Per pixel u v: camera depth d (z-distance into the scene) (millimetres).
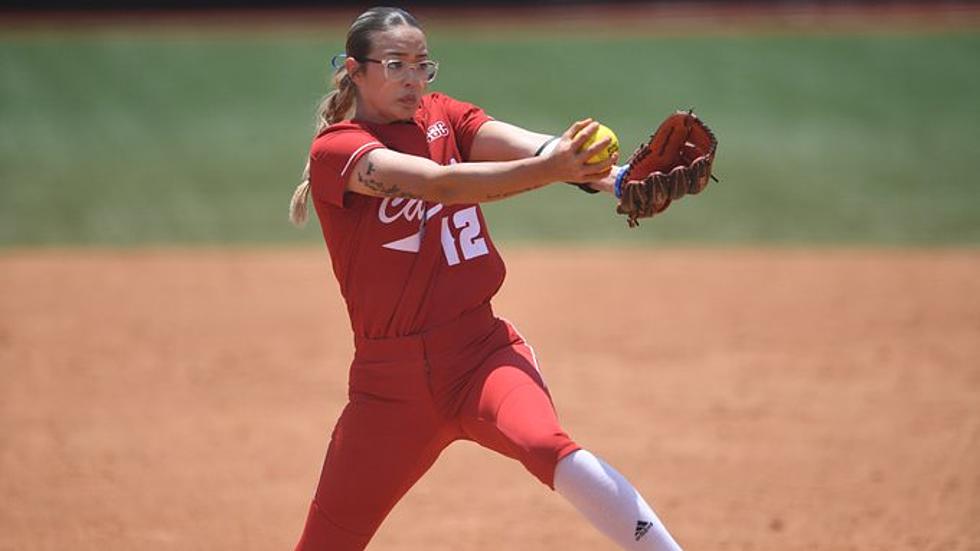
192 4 103500
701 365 34344
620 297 43438
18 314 41562
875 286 44219
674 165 15219
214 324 40031
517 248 53219
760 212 58094
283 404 31359
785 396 31203
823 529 22453
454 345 15398
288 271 48406
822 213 57469
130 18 101500
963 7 98875
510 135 16000
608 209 60000
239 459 27141
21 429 29438
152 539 22453
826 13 99125
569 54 86938
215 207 60219
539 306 42219
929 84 78625
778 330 38156
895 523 22672
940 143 68438
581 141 13672
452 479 25969
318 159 15188
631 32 92875
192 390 32688
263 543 22266
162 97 80438
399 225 15297
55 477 26000
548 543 22188
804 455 26719
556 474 14266
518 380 15047
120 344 37531
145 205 60781
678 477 25469
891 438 27750
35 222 57938
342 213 15367
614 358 35281
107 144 72125
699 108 76500
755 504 23828
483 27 96625
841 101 76562
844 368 33688
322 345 37281
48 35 94250
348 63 15641
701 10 101562
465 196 14336
